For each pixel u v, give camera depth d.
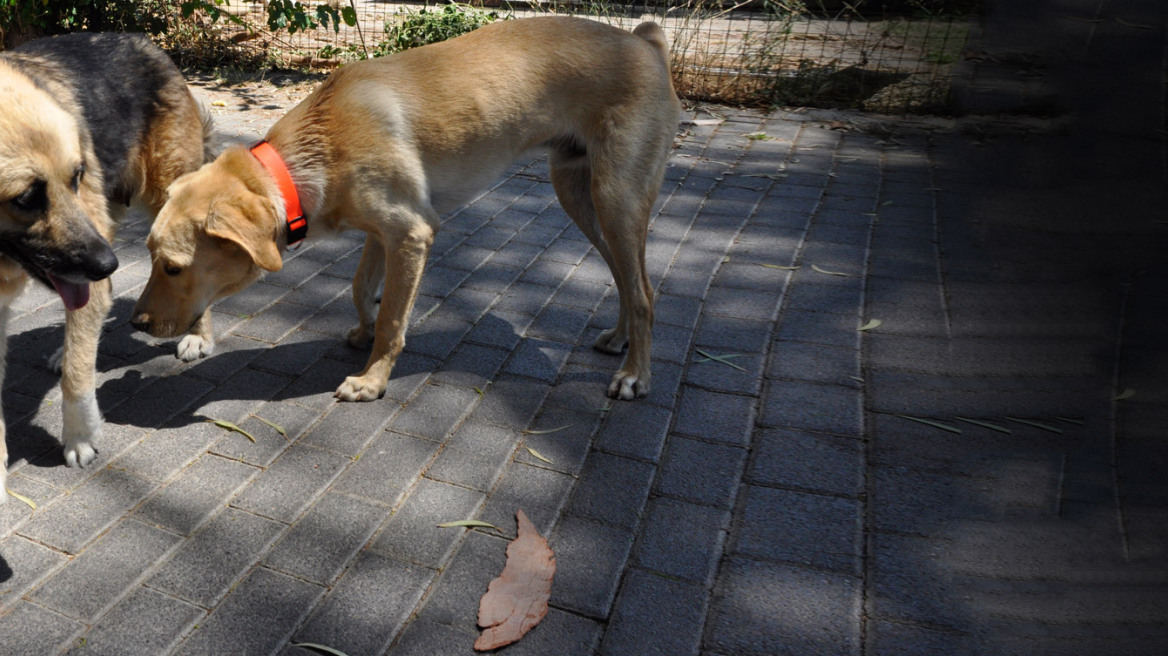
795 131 6.92
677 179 5.72
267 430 2.94
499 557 2.36
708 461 2.82
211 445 2.83
